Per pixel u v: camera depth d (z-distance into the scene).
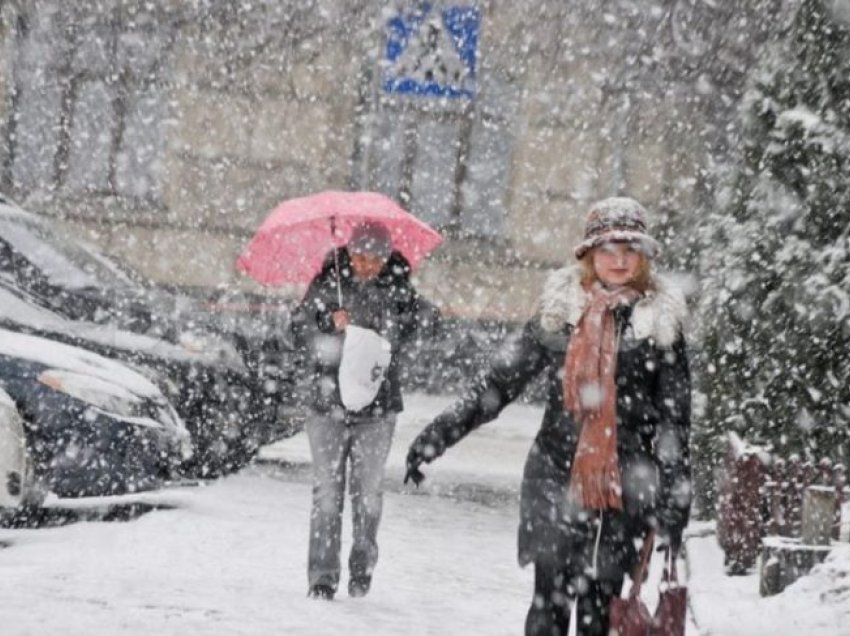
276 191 42.84
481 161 43.16
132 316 21.52
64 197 42.66
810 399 18.23
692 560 16.72
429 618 13.29
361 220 14.24
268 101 42.88
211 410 21.55
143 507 19.23
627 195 42.62
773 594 14.01
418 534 18.84
